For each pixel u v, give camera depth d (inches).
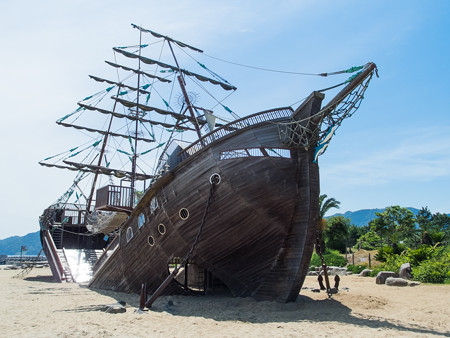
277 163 556.4
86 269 1139.3
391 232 2197.3
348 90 516.1
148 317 460.1
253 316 468.8
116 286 777.6
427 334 360.8
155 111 1441.9
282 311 497.7
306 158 559.8
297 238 549.0
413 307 529.0
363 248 2399.1
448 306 526.6
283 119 580.7
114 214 1026.1
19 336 348.2
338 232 2140.7
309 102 551.2
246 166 554.9
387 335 356.5
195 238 582.9
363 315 470.0
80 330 373.7
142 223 670.5
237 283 592.7
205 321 438.3
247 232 562.3
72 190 1396.4
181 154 677.3
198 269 857.5
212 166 570.3
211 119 976.9
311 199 548.7
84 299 647.8
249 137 568.4
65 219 1323.8
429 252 1024.9
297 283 536.1
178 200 595.2
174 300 609.6
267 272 570.6
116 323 418.0
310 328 394.3
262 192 551.2
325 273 623.2
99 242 1435.8
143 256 677.9
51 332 366.9
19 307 551.8
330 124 545.3
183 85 1122.7
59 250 1208.8
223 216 559.5
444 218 3176.7
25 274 1369.3
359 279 1006.4
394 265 1082.1
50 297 679.7
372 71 506.6
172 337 354.3
